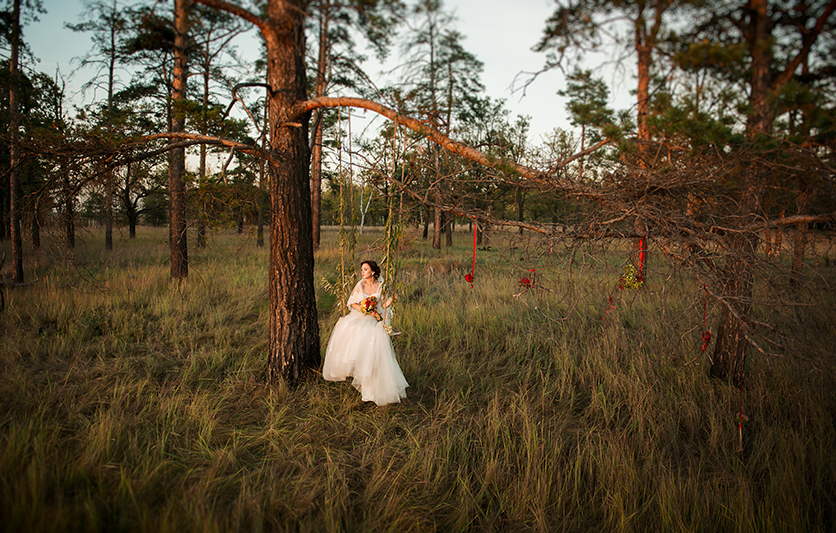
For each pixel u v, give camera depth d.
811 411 3.93
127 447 3.06
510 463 3.32
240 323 6.89
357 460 3.26
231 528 2.41
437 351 5.82
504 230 3.72
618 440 3.55
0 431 3.05
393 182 3.83
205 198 5.17
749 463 3.41
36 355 4.82
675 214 3.15
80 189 5.06
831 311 3.47
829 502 2.97
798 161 2.64
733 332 4.48
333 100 3.90
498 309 7.48
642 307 6.76
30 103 11.02
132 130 4.89
